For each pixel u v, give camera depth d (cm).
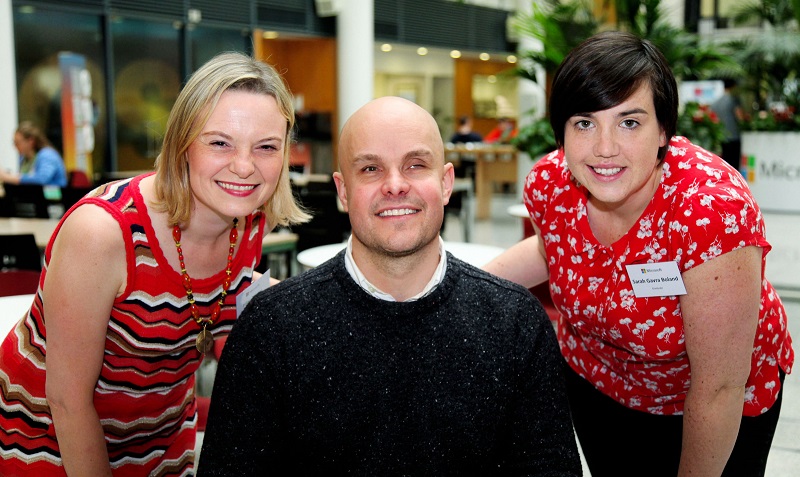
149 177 145
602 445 179
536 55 575
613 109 130
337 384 124
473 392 126
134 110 898
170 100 938
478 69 1622
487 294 131
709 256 133
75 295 134
